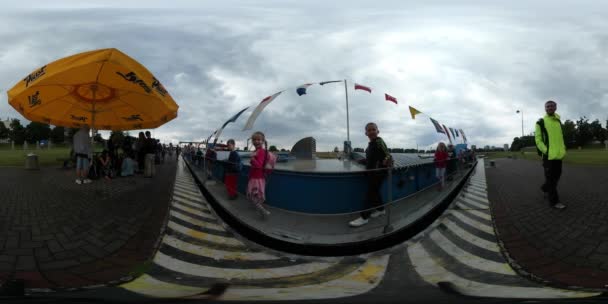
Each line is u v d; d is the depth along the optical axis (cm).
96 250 397
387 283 324
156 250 421
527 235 449
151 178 1122
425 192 779
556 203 572
